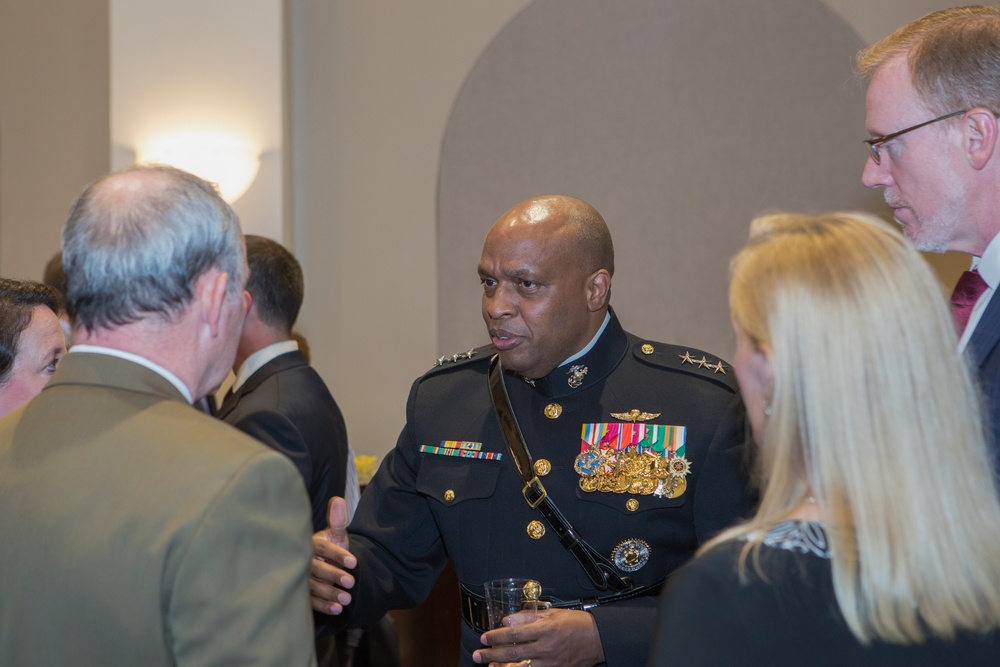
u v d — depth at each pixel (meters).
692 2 4.52
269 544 1.03
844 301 0.91
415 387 1.89
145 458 1.05
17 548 1.05
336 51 4.68
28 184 4.82
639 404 1.70
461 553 1.70
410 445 1.83
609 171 4.57
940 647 0.87
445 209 4.64
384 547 1.78
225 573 1.00
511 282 1.64
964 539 0.88
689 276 4.52
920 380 0.90
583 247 1.66
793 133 4.44
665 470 1.63
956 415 0.90
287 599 1.03
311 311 4.70
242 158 4.49
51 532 1.04
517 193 4.61
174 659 1.00
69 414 1.10
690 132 4.52
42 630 1.02
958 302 1.47
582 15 4.59
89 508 1.04
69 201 4.80
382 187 4.66
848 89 4.39
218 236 1.13
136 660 0.99
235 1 4.52
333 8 4.68
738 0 4.48
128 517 1.02
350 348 4.67
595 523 1.62
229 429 1.11
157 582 0.99
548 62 4.60
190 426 1.08
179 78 4.52
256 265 2.33
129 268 1.09
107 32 4.79
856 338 0.90
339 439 2.38
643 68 4.55
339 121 4.68
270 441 2.16
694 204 4.52
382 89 4.66
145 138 4.51
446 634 3.15
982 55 1.35
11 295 1.72
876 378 0.90
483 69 4.62
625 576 1.60
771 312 0.94
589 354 1.73
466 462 1.74
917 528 0.87
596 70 4.58
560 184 4.59
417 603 1.83
